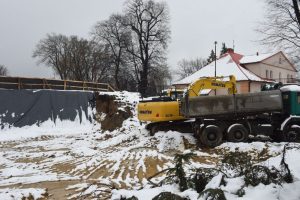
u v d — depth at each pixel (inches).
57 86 1194.0
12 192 351.3
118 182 408.2
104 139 836.6
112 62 2031.3
